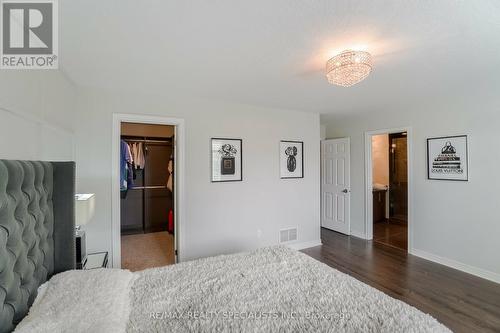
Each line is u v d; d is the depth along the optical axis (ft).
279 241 12.18
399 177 17.66
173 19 4.68
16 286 3.73
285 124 12.36
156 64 6.75
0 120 4.12
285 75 7.70
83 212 6.42
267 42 5.61
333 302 4.39
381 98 10.35
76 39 5.36
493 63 6.81
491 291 8.19
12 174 3.75
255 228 11.57
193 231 10.17
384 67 7.06
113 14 4.49
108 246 8.73
